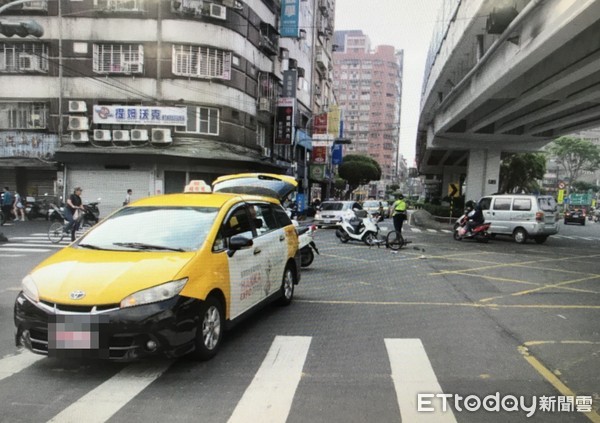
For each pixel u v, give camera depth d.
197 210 5.42
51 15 23.31
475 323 6.25
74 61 23.34
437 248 15.54
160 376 4.27
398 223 14.91
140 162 23.16
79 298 4.01
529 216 17.72
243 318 5.44
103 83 23.39
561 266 11.81
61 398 3.78
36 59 23.31
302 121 39.50
